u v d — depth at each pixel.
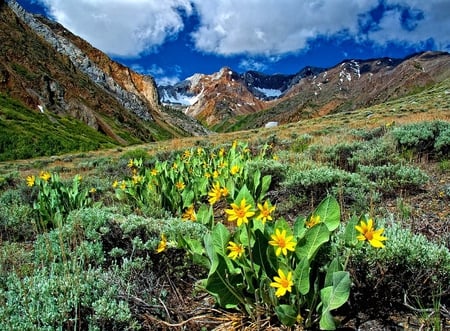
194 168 7.44
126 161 13.80
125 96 139.25
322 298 2.22
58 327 2.32
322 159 8.35
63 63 109.19
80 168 17.70
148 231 3.77
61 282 2.73
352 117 42.59
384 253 2.52
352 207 4.76
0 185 10.72
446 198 4.79
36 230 4.93
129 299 2.80
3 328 2.28
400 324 2.37
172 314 2.78
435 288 2.52
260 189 5.44
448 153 7.54
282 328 2.43
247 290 2.57
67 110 79.44
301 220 2.57
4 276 3.24
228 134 41.38
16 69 78.12
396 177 5.51
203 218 3.45
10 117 54.81
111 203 6.77
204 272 3.37
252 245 2.55
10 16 104.81
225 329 2.54
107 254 3.77
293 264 2.41
